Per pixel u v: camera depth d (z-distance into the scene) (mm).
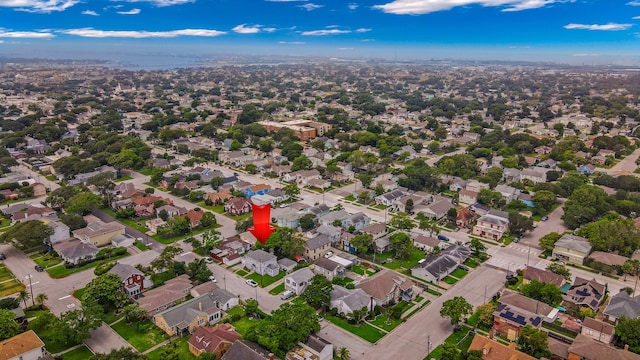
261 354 83688
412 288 115312
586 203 161500
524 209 169875
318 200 185750
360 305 102188
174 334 94812
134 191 184125
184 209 165000
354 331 97250
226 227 156750
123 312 100188
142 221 161250
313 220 155125
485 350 83000
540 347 85688
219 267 126688
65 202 168000
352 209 175375
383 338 94812
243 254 132750
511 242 146625
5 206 173625
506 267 128375
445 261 125062
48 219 151125
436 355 88625
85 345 91000
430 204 172625
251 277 121000
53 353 88062
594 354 83062
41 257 131875
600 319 102562
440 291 114562
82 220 151000
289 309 93562
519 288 111750
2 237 132125
